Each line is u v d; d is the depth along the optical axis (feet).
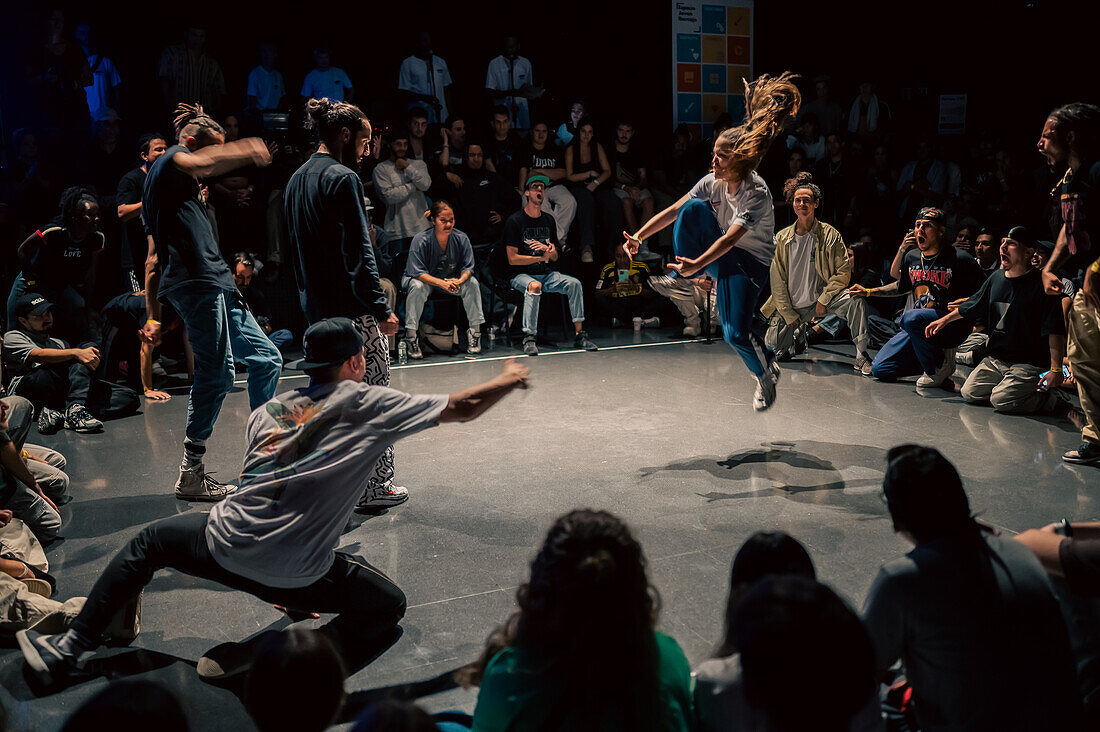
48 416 17.38
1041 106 34.50
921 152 32.07
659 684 5.05
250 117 27.73
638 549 5.13
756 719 4.78
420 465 15.03
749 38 33.01
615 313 28.78
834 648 4.19
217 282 12.65
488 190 28.09
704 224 13.98
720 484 13.79
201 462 13.47
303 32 32.68
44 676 8.23
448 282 24.30
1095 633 6.41
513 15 34.35
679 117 32.50
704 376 21.75
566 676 4.91
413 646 9.07
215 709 7.98
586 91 34.99
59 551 11.57
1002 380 17.79
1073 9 33.35
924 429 16.71
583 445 16.07
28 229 23.99
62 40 26.16
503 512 12.78
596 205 29.81
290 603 8.59
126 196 21.57
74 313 18.95
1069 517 12.19
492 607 9.88
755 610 4.41
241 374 23.52
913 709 6.18
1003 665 5.53
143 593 10.40
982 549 5.83
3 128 28.55
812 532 11.79
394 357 25.05
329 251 12.15
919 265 20.43
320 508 8.10
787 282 22.63
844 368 22.53
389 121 29.96
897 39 35.78
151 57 30.96
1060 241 13.29
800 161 30.50
